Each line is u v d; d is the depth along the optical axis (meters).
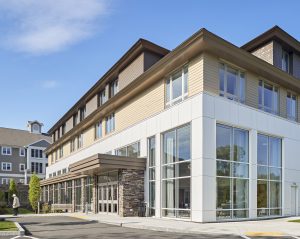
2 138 68.31
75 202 32.62
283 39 23.16
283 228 14.37
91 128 33.91
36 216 25.06
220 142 18.45
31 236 13.13
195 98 18.22
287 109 24.03
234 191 18.77
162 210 20.33
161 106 21.38
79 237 12.66
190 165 18.12
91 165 21.78
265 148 21.45
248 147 20.19
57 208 38.00
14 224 16.67
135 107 24.53
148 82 22.45
